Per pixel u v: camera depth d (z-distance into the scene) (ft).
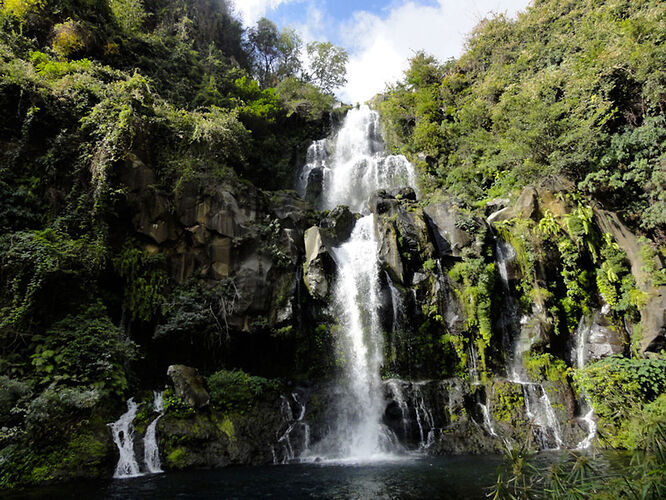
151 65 66.49
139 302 38.73
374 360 42.37
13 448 25.29
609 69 56.08
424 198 71.82
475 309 45.98
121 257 38.99
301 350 42.83
